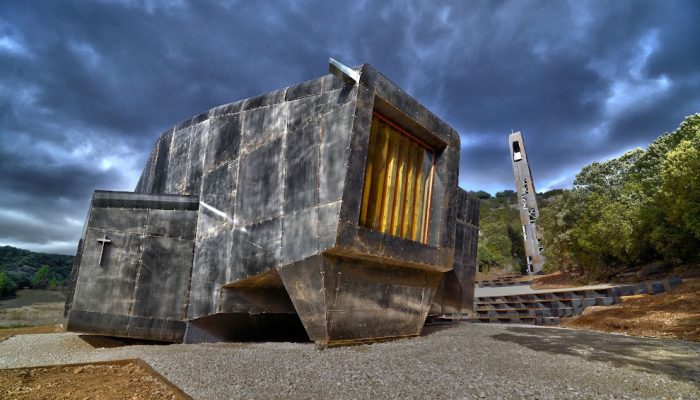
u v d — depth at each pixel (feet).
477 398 16.65
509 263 199.11
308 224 33.68
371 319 36.06
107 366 24.88
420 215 42.47
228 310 40.68
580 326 55.42
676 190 68.44
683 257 79.71
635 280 86.07
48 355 31.96
